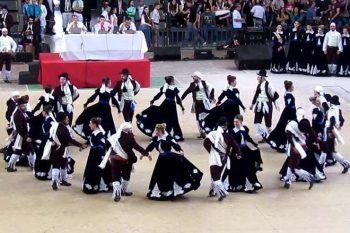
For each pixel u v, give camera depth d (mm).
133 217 13172
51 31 29422
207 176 15664
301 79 26922
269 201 14109
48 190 14758
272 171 16141
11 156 16047
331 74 27859
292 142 14820
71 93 17750
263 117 20188
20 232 12453
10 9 33344
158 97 18344
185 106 22234
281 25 29656
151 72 28188
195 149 17797
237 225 12789
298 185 15164
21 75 25562
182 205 13859
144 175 15773
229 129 14719
